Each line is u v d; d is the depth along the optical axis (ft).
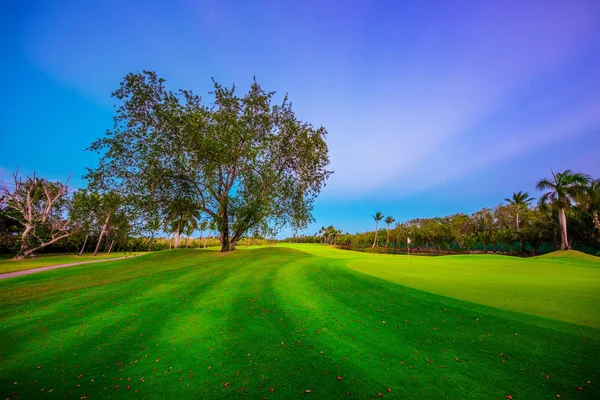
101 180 74.49
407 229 304.71
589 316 22.97
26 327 27.27
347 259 72.23
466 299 29.43
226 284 44.60
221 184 87.15
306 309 30.04
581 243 148.97
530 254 188.96
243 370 17.44
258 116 85.35
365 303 30.99
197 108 78.84
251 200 82.89
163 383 16.29
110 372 17.95
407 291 33.99
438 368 16.75
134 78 73.77
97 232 180.55
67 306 34.58
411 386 14.97
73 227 156.35
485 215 233.96
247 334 23.53
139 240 225.15
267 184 86.43
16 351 21.71
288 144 87.71
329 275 47.24
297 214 90.89
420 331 22.45
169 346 21.74
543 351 17.84
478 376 15.67
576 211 128.16
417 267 55.52
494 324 22.43
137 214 77.61
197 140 75.92
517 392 14.05
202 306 32.91
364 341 21.22
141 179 76.54
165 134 77.97
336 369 17.11
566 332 20.07
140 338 23.72
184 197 85.46
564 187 111.04
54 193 155.53
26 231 139.23
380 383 15.38
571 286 34.50
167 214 85.30
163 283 46.85
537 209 187.52
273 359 18.79
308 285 41.04
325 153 91.50
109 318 29.50
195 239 307.17
